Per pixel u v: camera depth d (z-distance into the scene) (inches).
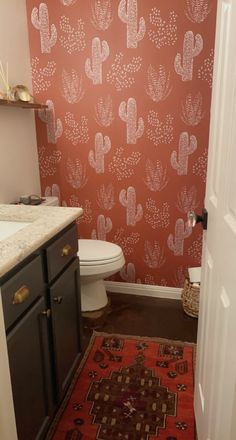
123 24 86.6
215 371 42.5
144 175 96.2
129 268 105.1
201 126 89.2
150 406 63.8
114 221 102.0
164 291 104.1
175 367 73.9
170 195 96.1
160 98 89.4
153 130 92.1
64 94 94.9
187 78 86.7
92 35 89.0
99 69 91.0
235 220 34.8
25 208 67.4
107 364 74.9
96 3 86.5
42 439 54.2
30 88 95.7
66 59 92.1
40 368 52.5
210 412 45.1
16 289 43.8
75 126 96.7
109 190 99.7
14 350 43.8
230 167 36.7
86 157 98.6
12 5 84.1
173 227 98.5
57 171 101.6
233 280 34.4
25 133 93.9
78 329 70.0
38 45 92.7
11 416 38.3
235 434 31.6
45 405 55.2
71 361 66.7
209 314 48.1
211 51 83.7
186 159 92.4
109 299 101.0
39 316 51.1
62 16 89.3
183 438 57.4
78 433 58.4
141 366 74.2
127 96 91.2
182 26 83.7
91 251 85.7
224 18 41.5
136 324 90.3
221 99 42.5
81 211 66.1
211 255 47.3
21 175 92.9
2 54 81.2
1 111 81.8
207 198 50.6
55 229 53.6
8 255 42.3
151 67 87.8
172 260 101.4
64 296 60.9
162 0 83.0
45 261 53.0
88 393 66.9
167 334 85.7
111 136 95.2
